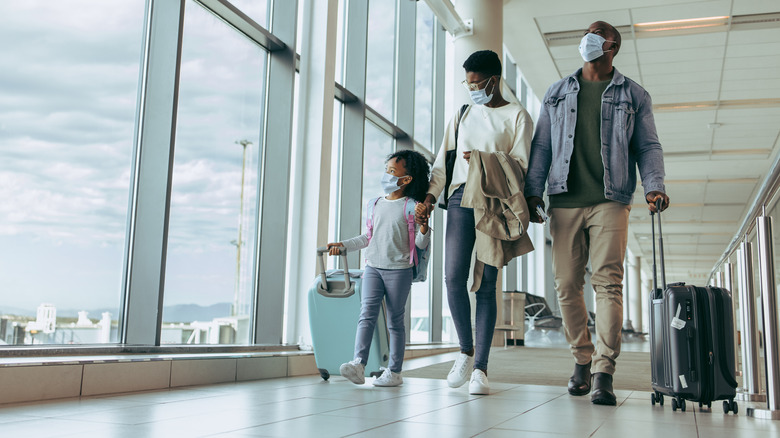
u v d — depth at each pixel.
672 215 20.00
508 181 2.89
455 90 8.40
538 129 3.09
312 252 4.66
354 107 6.13
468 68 3.03
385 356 3.48
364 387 3.20
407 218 3.22
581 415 2.24
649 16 8.41
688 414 2.35
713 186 16.27
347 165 6.10
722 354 2.41
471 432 1.82
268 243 4.73
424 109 8.42
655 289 2.66
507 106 3.10
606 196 2.76
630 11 8.35
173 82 3.67
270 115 4.87
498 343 8.81
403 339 3.28
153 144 3.64
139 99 3.67
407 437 1.71
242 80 4.67
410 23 7.62
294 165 4.84
